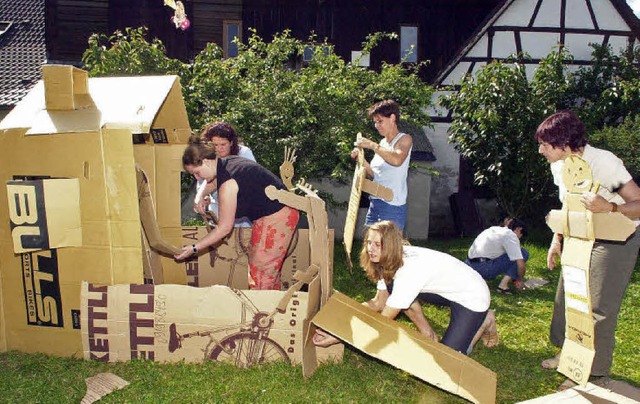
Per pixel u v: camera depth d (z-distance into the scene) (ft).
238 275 16.62
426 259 12.12
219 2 47.88
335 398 11.36
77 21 46.60
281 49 27.73
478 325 12.51
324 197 27.86
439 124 42.32
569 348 11.67
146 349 12.67
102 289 12.60
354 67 27.94
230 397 11.23
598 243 11.76
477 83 35.63
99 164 12.10
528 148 34.37
